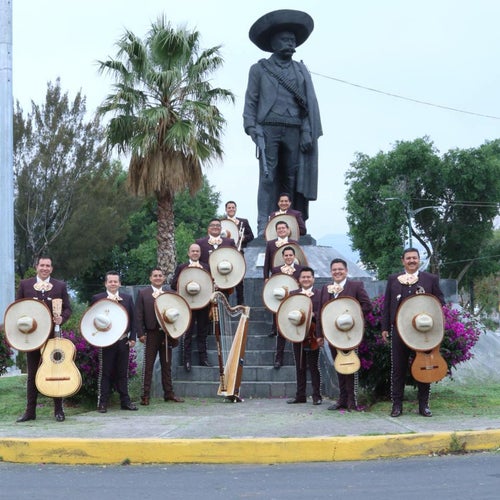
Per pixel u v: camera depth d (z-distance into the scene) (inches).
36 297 379.9
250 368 483.2
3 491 241.1
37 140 1510.8
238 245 607.2
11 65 671.8
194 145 928.3
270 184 681.6
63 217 1526.8
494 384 507.5
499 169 1636.3
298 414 378.6
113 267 1902.1
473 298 1931.6
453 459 281.1
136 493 236.5
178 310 445.1
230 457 286.7
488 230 1717.5
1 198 660.1
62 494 236.2
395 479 249.3
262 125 682.2
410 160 1647.4
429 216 1695.4
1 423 370.9
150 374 443.8
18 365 756.0
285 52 686.5
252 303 581.6
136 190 963.3
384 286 611.2
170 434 314.8
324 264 663.8
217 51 985.5
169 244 997.2
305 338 422.0
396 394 366.6
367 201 1708.9
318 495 229.1
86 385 424.2
